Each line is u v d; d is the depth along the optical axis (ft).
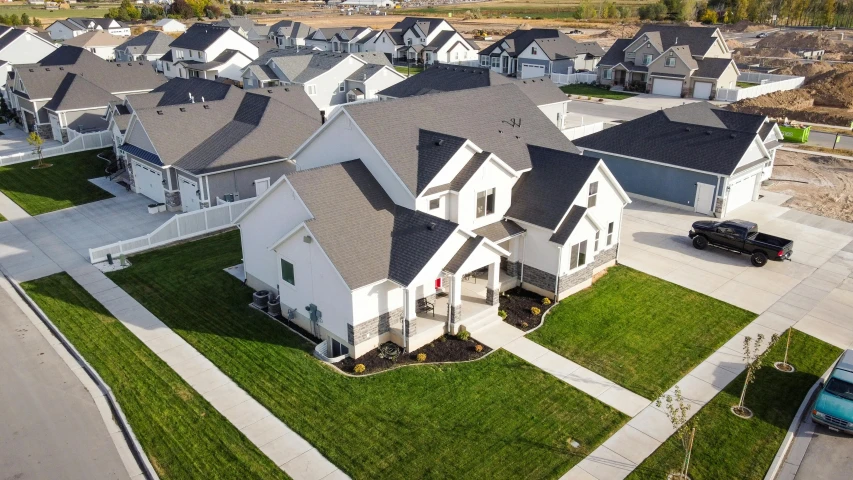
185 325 80.38
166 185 121.60
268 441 59.72
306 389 67.41
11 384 68.80
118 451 59.16
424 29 344.08
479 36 413.18
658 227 114.21
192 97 141.90
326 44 369.50
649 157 124.67
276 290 85.40
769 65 302.25
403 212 80.28
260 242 85.30
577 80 281.95
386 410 64.13
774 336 66.64
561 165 91.04
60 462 57.62
